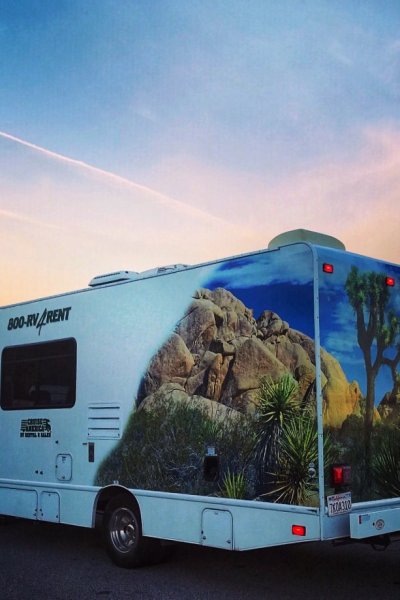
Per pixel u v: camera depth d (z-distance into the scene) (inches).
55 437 311.0
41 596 237.6
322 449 212.2
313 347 219.1
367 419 233.3
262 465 225.8
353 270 237.0
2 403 343.3
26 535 357.4
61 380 312.7
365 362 236.2
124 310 287.7
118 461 278.8
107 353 291.7
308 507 211.5
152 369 270.1
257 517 224.4
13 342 343.6
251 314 238.4
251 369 234.7
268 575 262.5
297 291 226.8
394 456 241.9
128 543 274.8
